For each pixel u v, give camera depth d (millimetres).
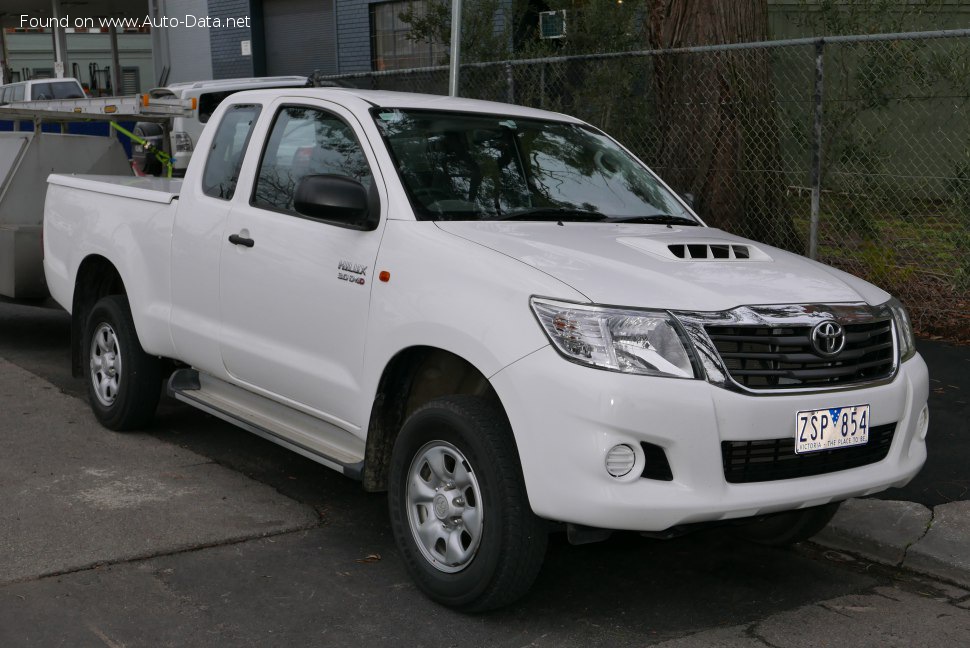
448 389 4539
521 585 3834
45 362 8180
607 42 10500
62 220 6828
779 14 9750
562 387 3594
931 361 7191
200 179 5637
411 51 18516
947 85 8562
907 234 8195
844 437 3891
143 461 5762
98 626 3785
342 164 4824
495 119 5223
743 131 8633
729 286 3930
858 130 8562
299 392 4820
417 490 4141
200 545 4582
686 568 4652
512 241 4211
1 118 8445
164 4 24281
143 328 5914
